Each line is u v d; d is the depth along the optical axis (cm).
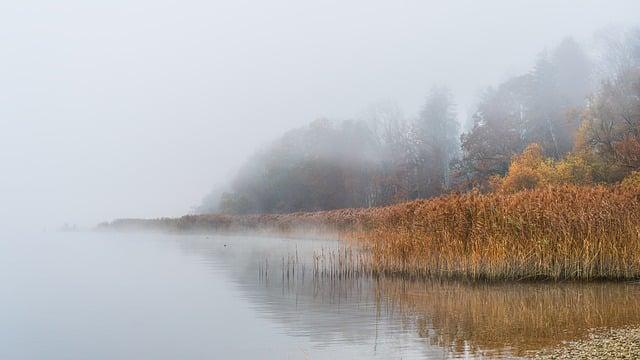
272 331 1856
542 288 2559
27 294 2809
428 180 10356
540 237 2727
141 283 3192
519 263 2716
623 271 2686
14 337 1848
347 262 3600
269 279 3195
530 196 2884
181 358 1573
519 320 1906
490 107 9419
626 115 5856
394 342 1645
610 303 2183
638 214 2712
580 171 5497
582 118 6481
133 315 2208
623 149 5278
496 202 2844
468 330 1775
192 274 3578
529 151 6581
